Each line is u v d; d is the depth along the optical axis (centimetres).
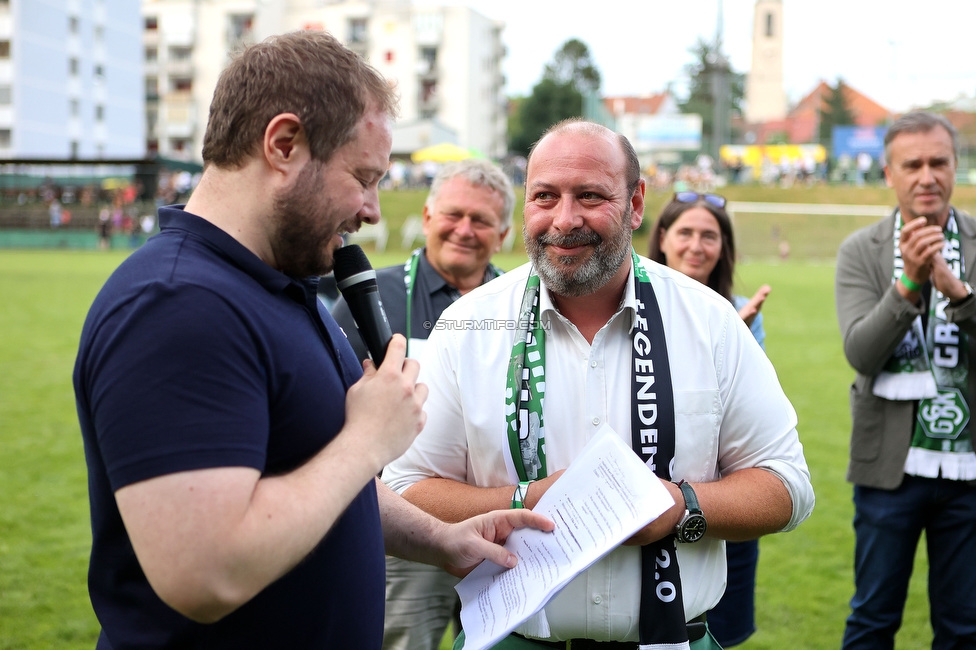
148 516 122
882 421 295
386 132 151
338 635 153
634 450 186
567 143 186
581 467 180
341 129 142
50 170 4169
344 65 144
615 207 186
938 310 288
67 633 352
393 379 149
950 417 284
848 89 6981
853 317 306
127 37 5825
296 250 145
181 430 124
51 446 657
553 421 193
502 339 198
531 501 185
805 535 489
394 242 3378
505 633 163
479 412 195
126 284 131
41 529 478
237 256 140
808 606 394
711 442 190
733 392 194
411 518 187
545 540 177
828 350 1159
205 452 124
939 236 267
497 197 308
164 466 122
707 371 191
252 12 6838
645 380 187
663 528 177
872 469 296
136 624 140
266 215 143
